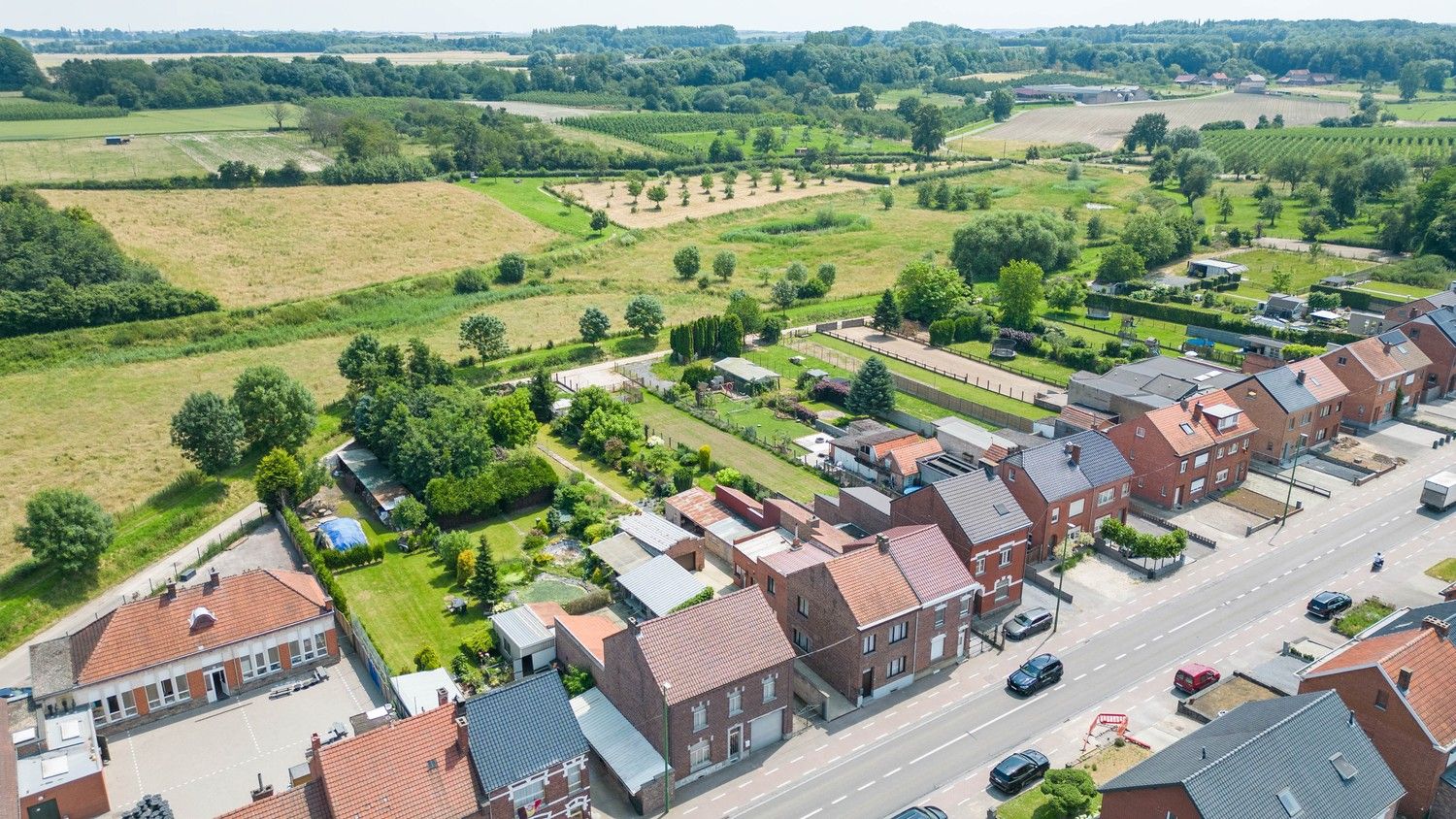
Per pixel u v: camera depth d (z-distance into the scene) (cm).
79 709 6544
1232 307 16375
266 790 5288
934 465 9562
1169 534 8612
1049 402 12500
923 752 6444
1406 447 11056
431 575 8719
